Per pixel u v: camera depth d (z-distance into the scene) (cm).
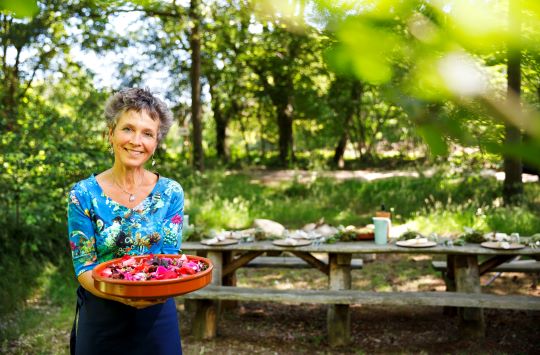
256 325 486
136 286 168
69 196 202
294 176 1357
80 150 633
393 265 672
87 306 203
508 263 508
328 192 1136
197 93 1441
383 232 449
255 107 2327
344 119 1856
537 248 432
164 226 211
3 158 560
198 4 1226
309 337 452
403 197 1009
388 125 1939
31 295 536
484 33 36
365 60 38
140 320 200
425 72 37
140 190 209
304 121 2238
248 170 1623
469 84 36
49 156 582
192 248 460
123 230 204
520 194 873
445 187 1034
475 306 395
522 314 496
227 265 482
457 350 413
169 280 170
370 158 2061
